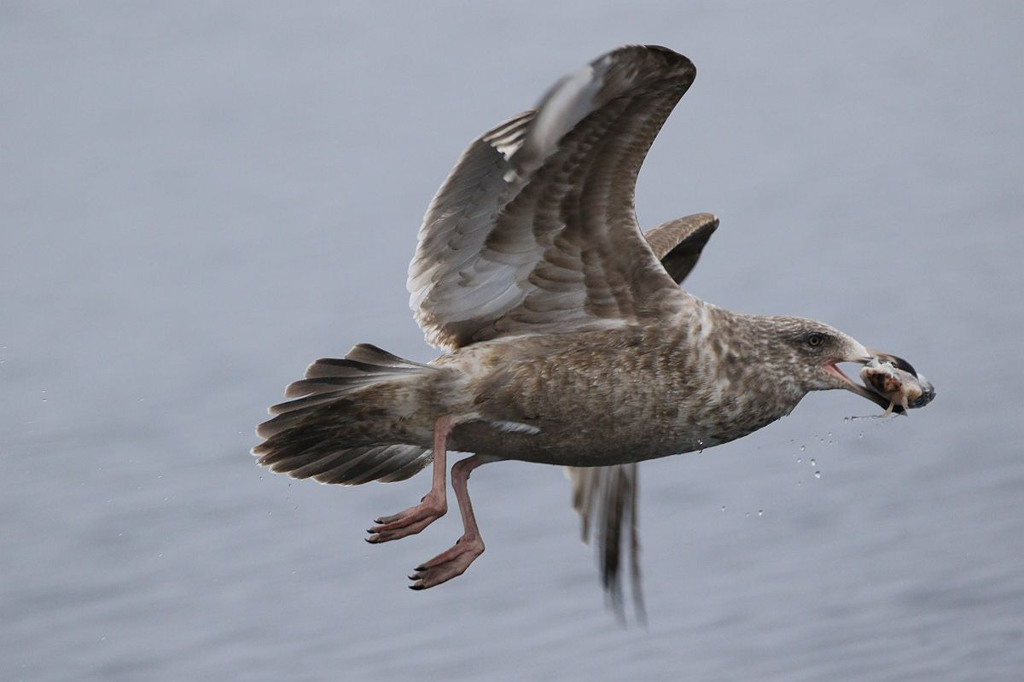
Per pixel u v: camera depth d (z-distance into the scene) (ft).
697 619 45.80
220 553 52.31
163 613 48.70
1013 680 40.98
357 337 77.36
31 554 52.65
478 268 26.45
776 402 27.63
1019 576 46.29
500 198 25.45
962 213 93.45
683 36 168.45
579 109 22.53
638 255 26.23
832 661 42.50
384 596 48.91
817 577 47.75
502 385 26.35
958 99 131.23
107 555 52.60
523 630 46.21
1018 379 63.05
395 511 54.75
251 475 58.90
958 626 43.98
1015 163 106.22
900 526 50.78
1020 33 158.81
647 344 26.55
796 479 55.21
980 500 52.29
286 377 71.72
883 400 27.94
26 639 47.60
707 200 103.81
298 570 50.96
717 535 51.37
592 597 47.85
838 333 27.91
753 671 42.63
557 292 26.53
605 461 27.78
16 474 60.39
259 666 45.34
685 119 131.85
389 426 26.81
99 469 60.44
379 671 44.60
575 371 26.43
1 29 181.98
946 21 167.22
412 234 98.07
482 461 28.45
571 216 25.59
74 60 168.04
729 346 27.09
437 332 27.30
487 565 50.34
